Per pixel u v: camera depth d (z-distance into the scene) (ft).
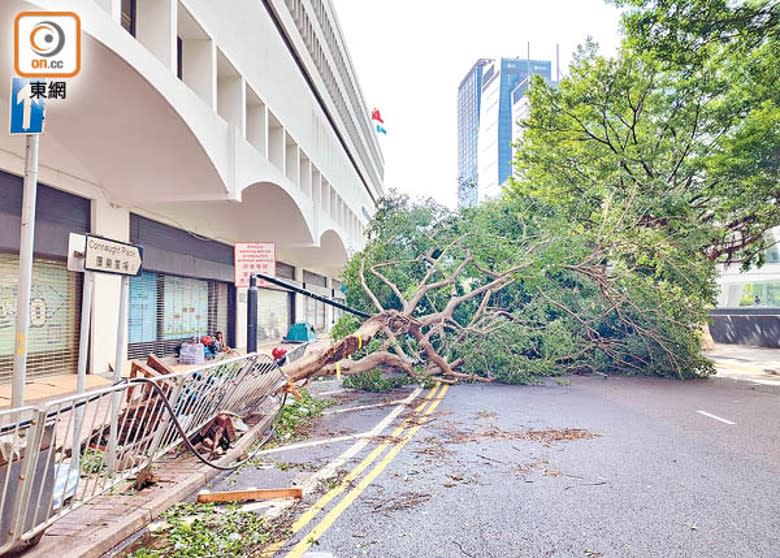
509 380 42.63
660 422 27.84
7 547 11.51
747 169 47.14
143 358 51.16
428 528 14.19
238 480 18.58
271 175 56.18
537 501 16.20
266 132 65.05
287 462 20.85
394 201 49.24
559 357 44.60
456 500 16.35
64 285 38.91
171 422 17.58
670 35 42.24
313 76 97.55
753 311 96.07
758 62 46.80
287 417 28.84
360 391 39.60
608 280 47.01
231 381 22.11
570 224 48.11
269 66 66.85
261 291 87.51
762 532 13.78
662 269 48.14
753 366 57.21
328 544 13.25
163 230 53.72
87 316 15.93
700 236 46.70
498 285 45.24
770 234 64.54
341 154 131.34
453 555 12.61
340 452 22.38
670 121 55.77
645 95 55.62
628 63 54.13
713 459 20.74
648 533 13.76
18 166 32.68
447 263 48.11
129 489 16.52
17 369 15.28
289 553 12.76
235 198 44.45
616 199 54.13
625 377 47.21
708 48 44.93
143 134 36.27
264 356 25.34
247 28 58.39
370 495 16.89
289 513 15.38
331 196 120.57
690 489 17.19
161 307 55.26
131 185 41.88
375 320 39.68
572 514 15.10
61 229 37.52
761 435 24.82
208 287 67.15
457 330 44.32
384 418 29.55
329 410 32.22
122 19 38.11
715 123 53.11
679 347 45.65
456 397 36.42
